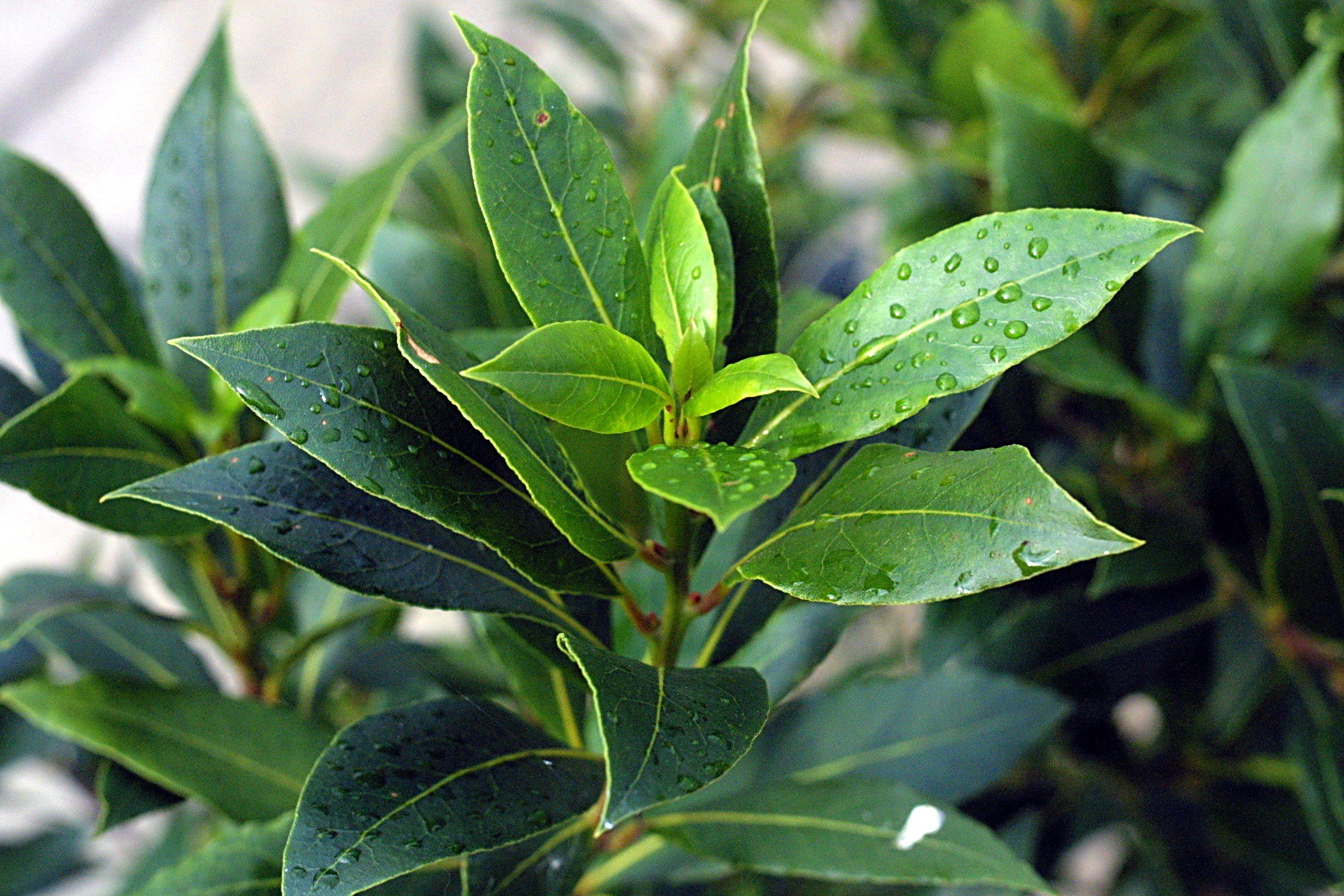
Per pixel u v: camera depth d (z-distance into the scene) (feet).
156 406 2.08
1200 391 2.39
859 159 5.71
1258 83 2.47
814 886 2.34
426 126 3.52
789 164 3.71
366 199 2.12
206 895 2.00
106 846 3.53
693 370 1.79
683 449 1.71
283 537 1.81
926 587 1.69
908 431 1.91
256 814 2.11
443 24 3.83
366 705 2.83
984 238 1.76
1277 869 2.54
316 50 6.85
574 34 3.77
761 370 1.76
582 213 1.81
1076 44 3.00
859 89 3.17
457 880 1.91
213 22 7.14
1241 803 2.63
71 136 6.66
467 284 2.38
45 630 2.32
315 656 2.36
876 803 2.01
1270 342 2.36
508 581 1.87
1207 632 2.62
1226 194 2.37
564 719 2.08
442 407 1.80
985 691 2.20
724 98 1.88
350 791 1.78
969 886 2.32
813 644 2.08
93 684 2.14
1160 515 2.34
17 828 3.63
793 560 1.74
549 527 1.83
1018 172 2.34
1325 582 2.27
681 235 1.81
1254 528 2.36
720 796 2.15
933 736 2.20
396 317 1.72
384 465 1.77
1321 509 2.23
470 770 1.82
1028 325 1.74
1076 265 1.73
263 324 2.03
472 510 1.80
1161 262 2.71
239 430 2.12
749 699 1.74
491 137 1.79
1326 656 2.33
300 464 1.83
